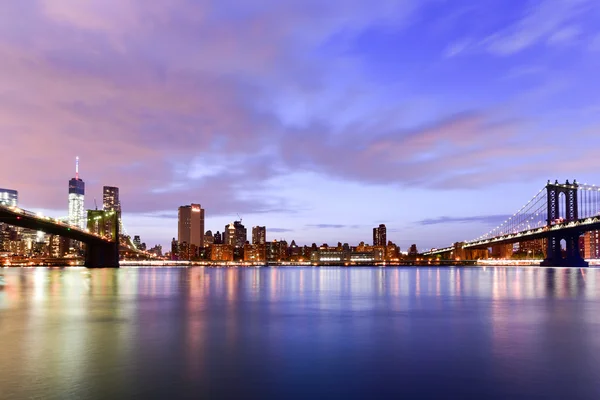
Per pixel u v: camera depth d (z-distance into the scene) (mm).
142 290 71625
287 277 141875
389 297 58719
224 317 37844
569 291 68438
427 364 21703
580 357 22906
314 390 18109
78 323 34250
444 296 59938
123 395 17391
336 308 44938
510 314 39812
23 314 39562
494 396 17469
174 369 20766
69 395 17297
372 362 22062
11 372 20109
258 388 18281
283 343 26484
